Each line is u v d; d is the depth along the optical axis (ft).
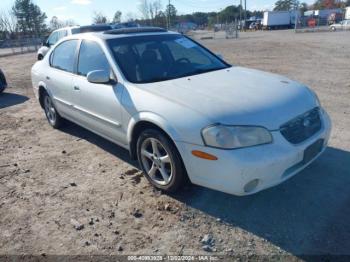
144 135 11.55
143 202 11.39
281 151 9.56
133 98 11.81
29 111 24.35
